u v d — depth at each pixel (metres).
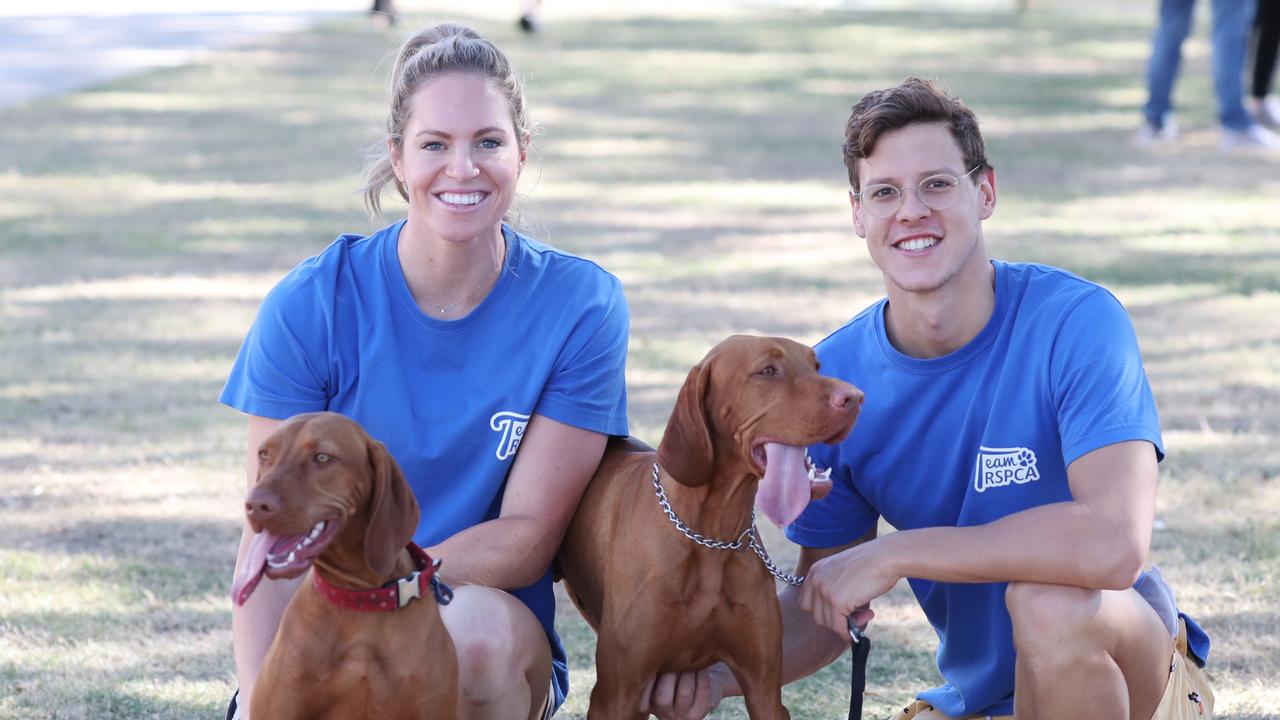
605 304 3.87
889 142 3.72
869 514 4.11
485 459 3.75
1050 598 3.46
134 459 6.45
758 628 3.74
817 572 3.69
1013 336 3.77
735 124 16.39
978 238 3.79
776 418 3.52
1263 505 5.84
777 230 11.38
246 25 26.56
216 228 11.27
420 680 3.27
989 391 3.77
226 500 6.01
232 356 8.01
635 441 4.13
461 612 3.51
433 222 3.68
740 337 3.71
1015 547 3.48
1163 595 3.75
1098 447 3.55
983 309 3.80
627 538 3.76
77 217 11.67
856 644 3.73
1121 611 3.47
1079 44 22.88
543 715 3.87
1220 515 5.75
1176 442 6.57
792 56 21.61
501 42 22.81
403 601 3.24
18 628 4.81
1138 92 18.02
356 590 3.22
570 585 4.09
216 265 10.10
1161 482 6.09
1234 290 9.22
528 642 3.60
